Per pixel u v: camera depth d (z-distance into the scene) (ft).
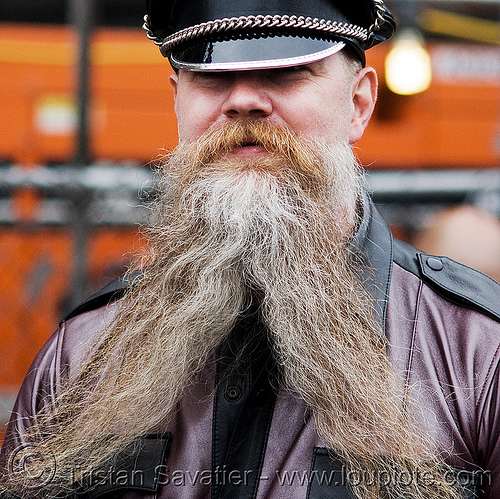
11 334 21.67
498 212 22.27
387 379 8.47
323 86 9.11
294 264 8.79
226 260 8.82
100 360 9.52
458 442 8.35
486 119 25.58
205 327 8.93
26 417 9.86
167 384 8.90
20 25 24.73
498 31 25.50
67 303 21.06
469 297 9.00
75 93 19.69
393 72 22.47
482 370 8.55
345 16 9.29
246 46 8.93
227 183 8.79
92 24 19.75
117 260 21.54
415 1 22.22
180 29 9.37
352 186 9.43
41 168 22.84
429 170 25.08
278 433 8.57
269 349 9.01
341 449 8.24
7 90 23.48
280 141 8.85
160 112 23.97
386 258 9.42
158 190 10.12
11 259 21.79
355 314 8.87
